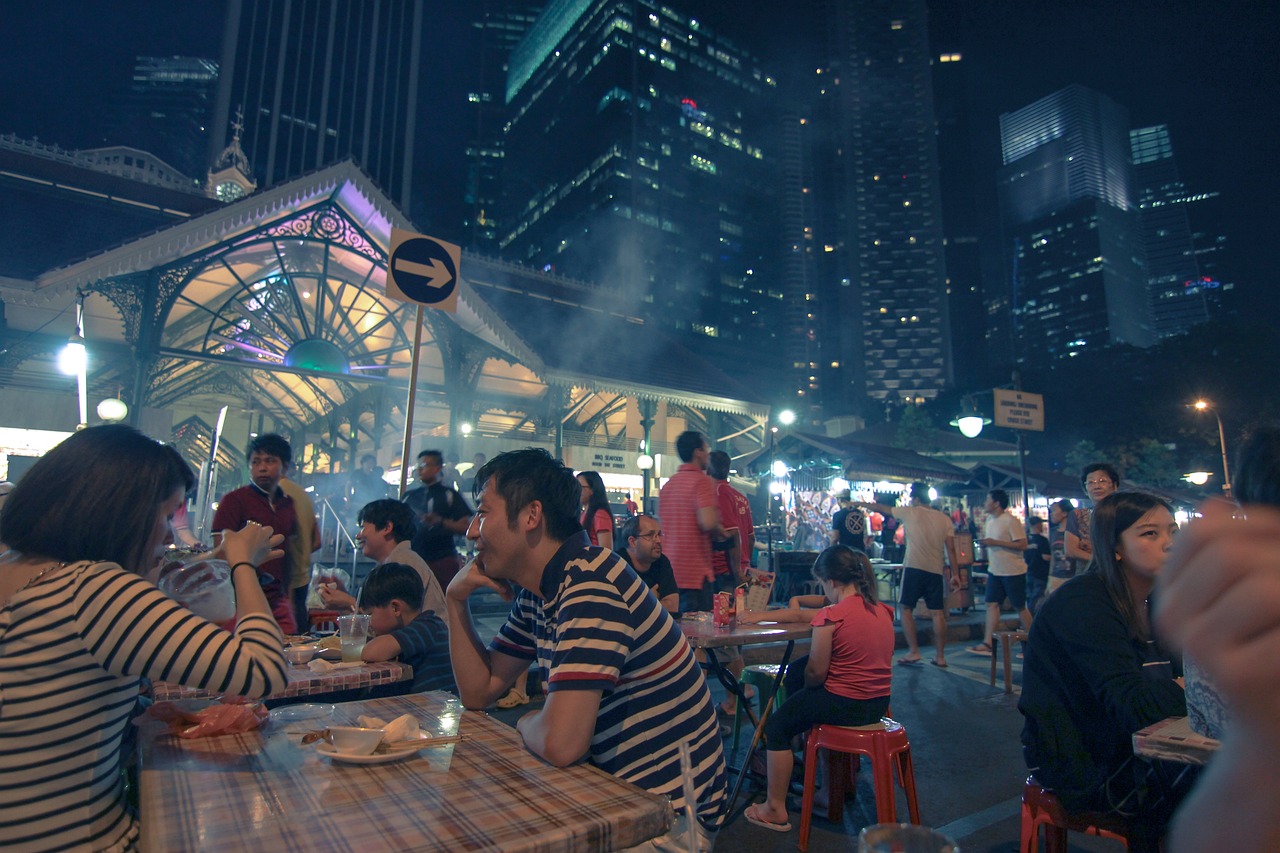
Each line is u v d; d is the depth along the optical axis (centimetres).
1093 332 18688
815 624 361
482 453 1680
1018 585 827
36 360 1673
